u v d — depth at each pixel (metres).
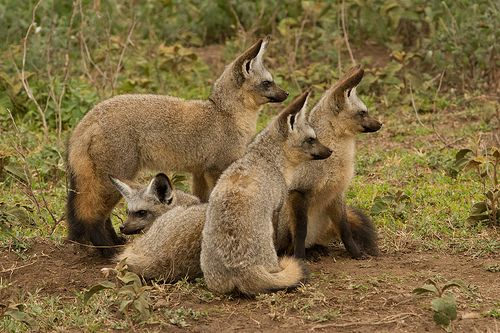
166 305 10.88
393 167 16.50
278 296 10.87
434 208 14.58
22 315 10.39
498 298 10.99
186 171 14.27
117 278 10.85
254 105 14.59
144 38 23.09
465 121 18.92
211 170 14.38
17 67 20.11
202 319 10.52
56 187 16.00
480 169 15.78
